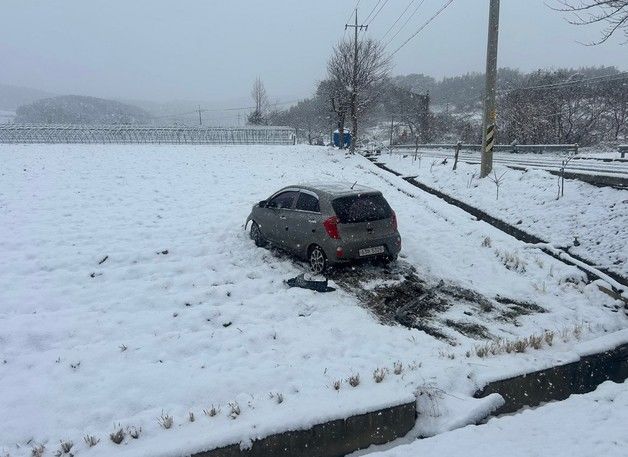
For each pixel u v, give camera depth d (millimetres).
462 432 4730
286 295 8188
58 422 5074
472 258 10625
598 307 8258
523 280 9406
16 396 5465
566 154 23734
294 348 6633
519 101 36188
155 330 7125
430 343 6895
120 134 38531
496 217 13500
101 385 5711
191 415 5012
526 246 11164
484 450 4285
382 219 8984
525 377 5895
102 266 9469
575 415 4902
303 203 9430
